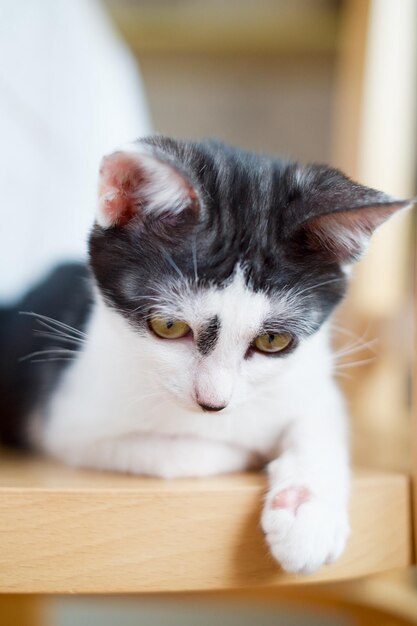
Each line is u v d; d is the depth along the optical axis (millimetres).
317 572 300
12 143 454
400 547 321
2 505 281
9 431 465
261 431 370
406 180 502
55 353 437
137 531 287
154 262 345
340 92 595
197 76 763
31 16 469
